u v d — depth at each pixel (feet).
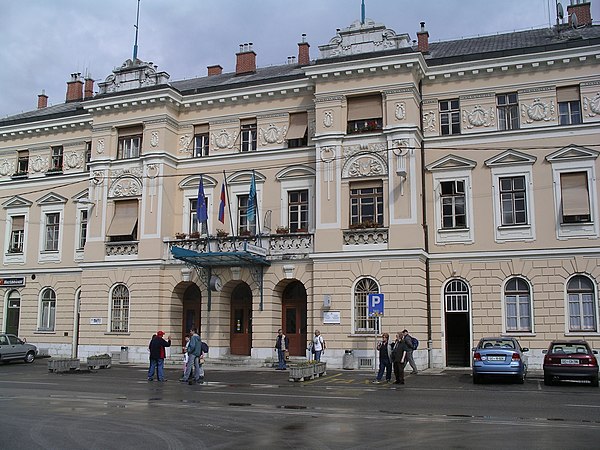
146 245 110.73
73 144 127.85
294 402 55.77
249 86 110.93
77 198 125.18
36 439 38.40
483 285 94.73
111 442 37.45
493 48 106.93
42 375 86.28
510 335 92.38
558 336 90.07
